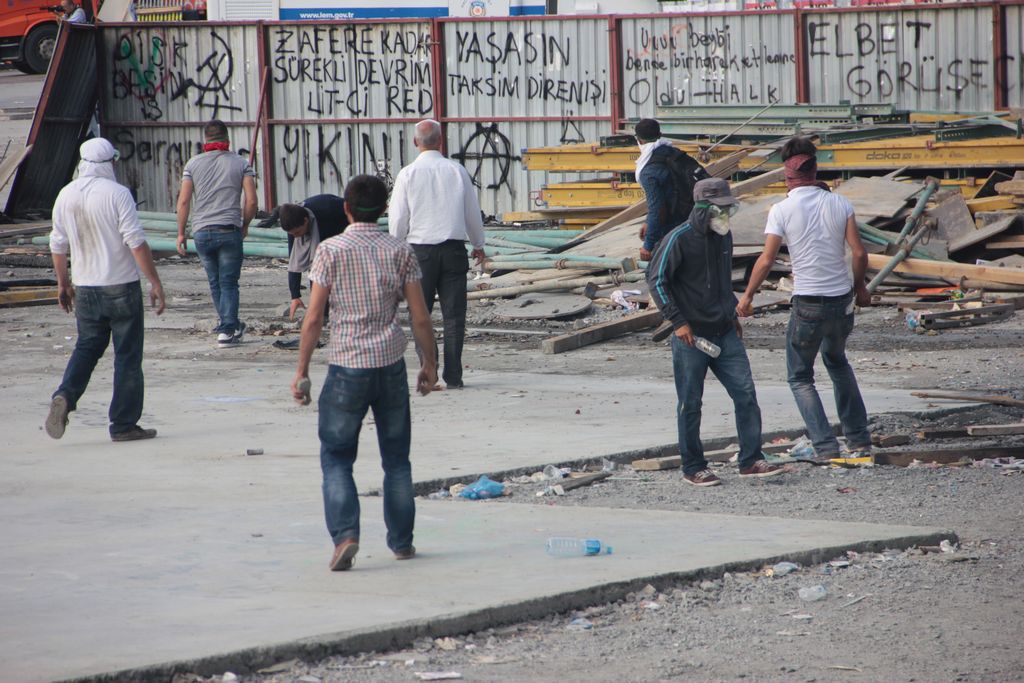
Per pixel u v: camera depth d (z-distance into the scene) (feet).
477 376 145.18
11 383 141.08
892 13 285.02
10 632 59.62
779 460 101.65
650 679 57.11
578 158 275.18
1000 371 138.92
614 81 307.78
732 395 95.76
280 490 90.58
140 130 340.59
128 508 85.46
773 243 98.94
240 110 334.03
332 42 325.83
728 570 70.85
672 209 141.69
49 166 332.60
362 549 74.90
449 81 320.50
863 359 149.79
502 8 347.77
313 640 58.29
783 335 168.76
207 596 65.46
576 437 109.09
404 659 58.90
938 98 284.20
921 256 199.62
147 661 55.11
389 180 326.85
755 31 296.71
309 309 69.21
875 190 214.07
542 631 63.26
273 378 143.74
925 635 62.54
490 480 94.89
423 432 112.68
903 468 99.81
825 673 57.72
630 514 83.15
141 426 116.98
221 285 166.61
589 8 342.85
